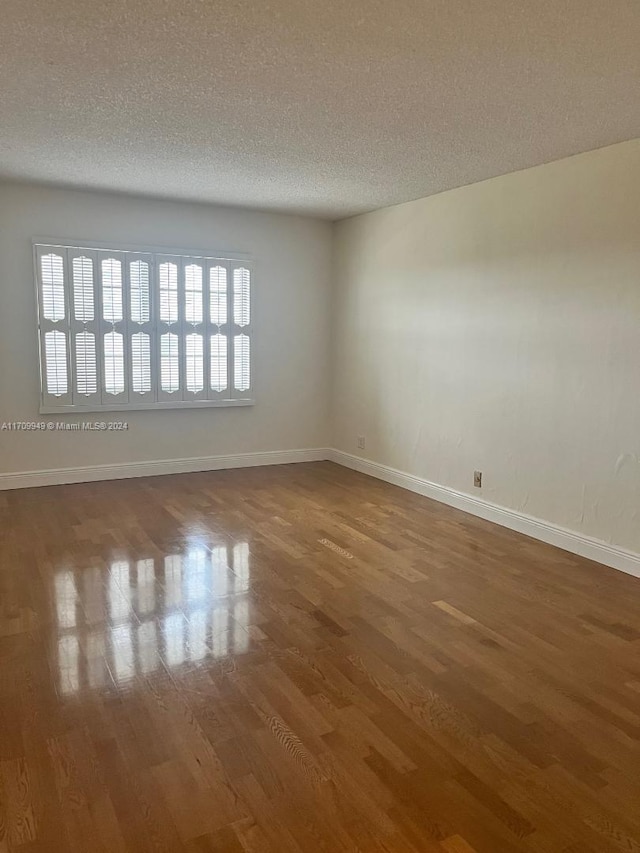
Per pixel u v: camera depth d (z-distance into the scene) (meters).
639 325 3.40
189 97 2.88
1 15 2.13
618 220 3.47
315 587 3.32
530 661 2.62
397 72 2.57
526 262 4.07
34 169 4.29
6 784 1.88
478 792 1.87
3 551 3.76
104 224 5.11
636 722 2.22
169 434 5.66
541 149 3.60
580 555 3.83
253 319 5.85
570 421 3.85
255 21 2.16
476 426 4.58
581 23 2.13
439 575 3.51
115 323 5.24
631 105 2.88
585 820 1.77
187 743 2.07
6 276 4.85
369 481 5.61
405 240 5.19
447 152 3.70
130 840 1.68
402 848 1.67
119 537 4.04
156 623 2.90
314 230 6.05
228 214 5.60
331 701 2.32
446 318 4.80
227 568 3.56
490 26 2.16
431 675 2.51
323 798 1.84
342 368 6.18
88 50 2.41
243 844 1.67
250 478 5.64
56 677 2.44
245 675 2.48
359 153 3.75
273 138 3.49
